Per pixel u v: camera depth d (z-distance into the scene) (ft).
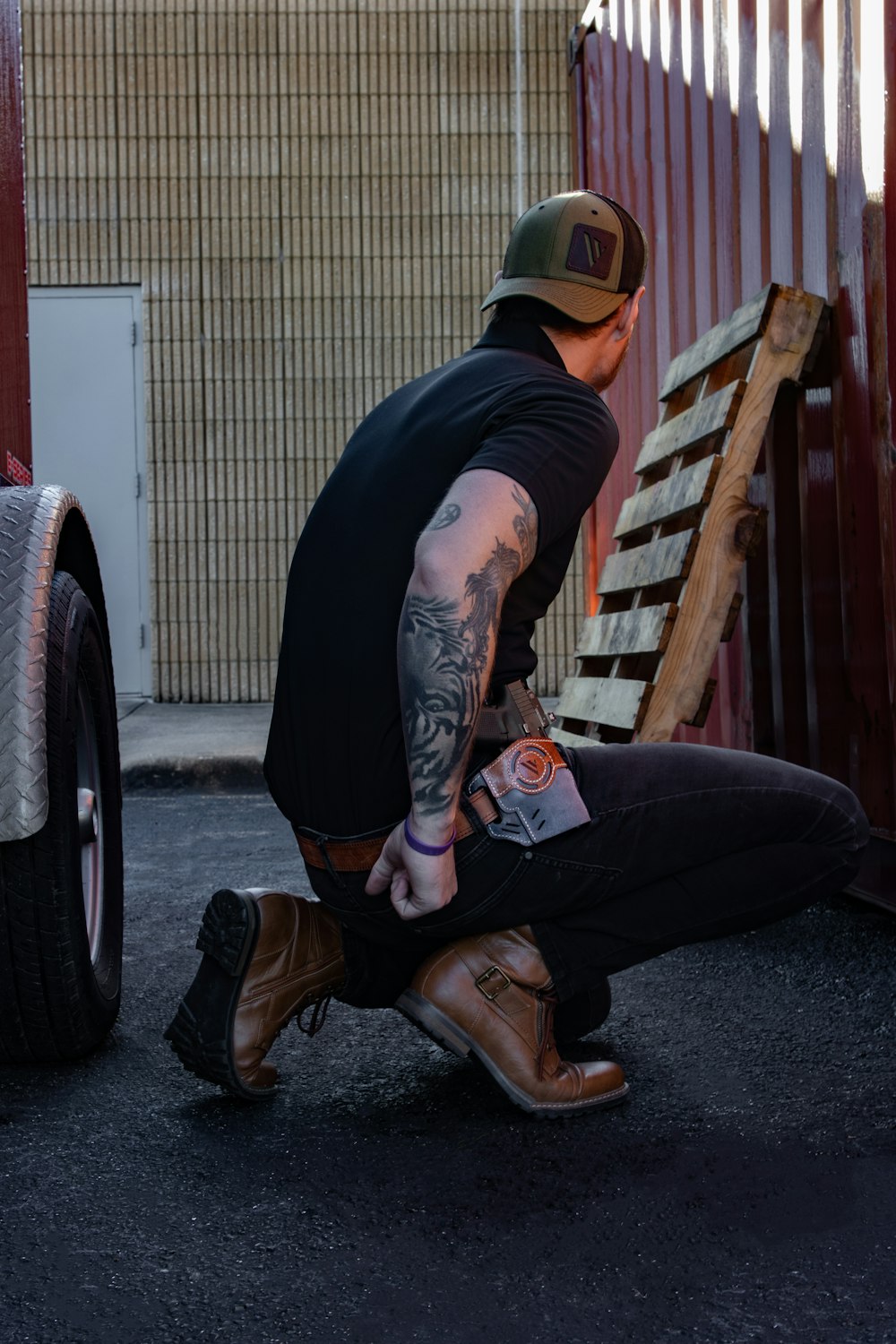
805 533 9.07
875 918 8.84
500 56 24.77
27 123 24.56
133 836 13.42
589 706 9.77
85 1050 6.16
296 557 5.21
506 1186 4.65
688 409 9.95
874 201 7.81
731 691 10.59
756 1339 3.60
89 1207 4.53
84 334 24.82
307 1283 3.95
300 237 24.79
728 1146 4.99
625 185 13.85
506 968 5.19
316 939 5.61
